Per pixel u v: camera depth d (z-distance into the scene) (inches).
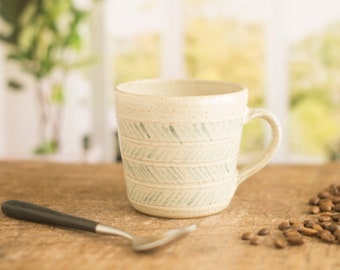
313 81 80.7
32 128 79.0
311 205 24.5
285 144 82.4
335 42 79.4
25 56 68.9
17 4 66.5
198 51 81.3
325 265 19.7
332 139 81.7
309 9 79.0
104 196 25.3
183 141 22.2
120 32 80.8
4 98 77.9
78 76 80.0
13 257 20.2
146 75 82.2
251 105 82.0
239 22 80.1
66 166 29.2
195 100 21.9
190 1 80.1
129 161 23.1
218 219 23.0
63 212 23.7
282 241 20.9
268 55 80.4
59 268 19.5
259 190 26.0
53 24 69.1
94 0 76.3
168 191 22.7
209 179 22.7
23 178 27.5
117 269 19.5
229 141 22.8
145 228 22.3
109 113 82.2
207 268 19.5
